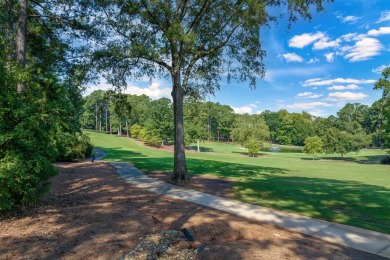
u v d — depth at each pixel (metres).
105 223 6.18
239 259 4.50
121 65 13.65
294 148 90.75
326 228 6.66
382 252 5.21
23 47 10.62
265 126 61.59
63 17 13.53
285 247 5.17
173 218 6.84
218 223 6.54
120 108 15.75
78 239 5.20
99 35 13.52
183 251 4.90
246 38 13.13
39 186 7.32
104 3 12.32
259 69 14.09
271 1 11.84
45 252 4.62
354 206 8.90
